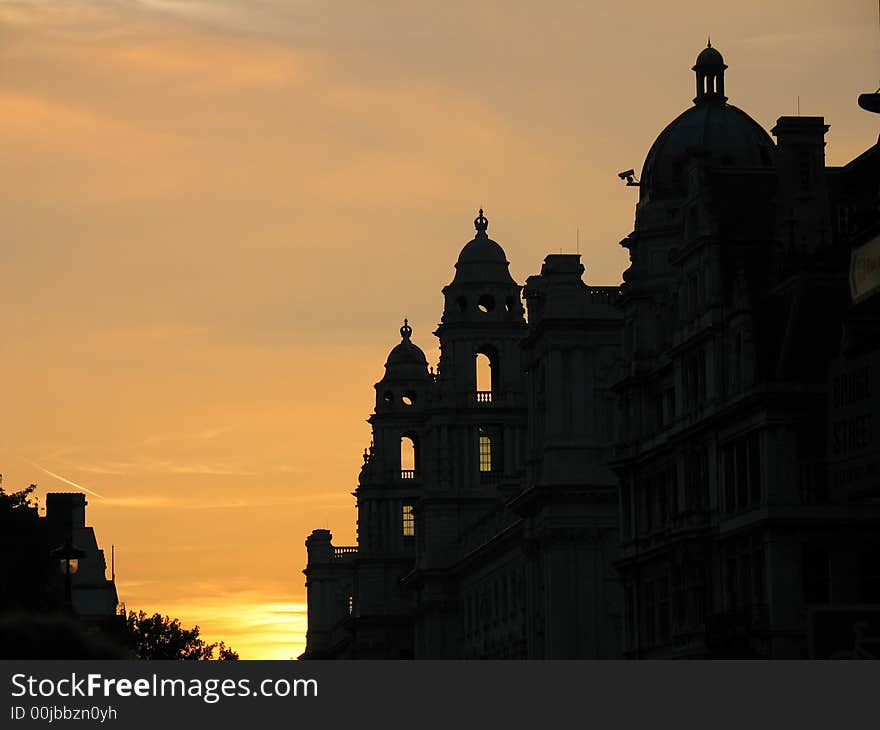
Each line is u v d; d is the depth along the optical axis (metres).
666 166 146.88
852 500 112.44
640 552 139.38
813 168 129.75
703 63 149.50
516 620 196.50
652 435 138.25
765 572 114.69
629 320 145.50
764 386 114.25
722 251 125.12
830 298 116.94
